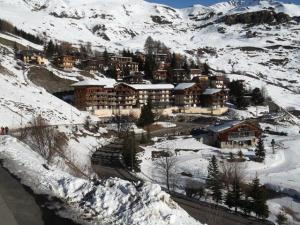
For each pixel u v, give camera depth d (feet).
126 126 358.43
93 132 302.04
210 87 578.66
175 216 75.92
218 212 162.40
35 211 78.18
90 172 182.09
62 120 292.20
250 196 177.58
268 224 157.69
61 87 458.50
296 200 201.77
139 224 72.13
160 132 374.02
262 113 513.04
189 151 302.66
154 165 252.83
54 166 114.93
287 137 376.48
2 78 329.52
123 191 83.30
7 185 91.61
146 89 475.31
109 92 440.04
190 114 479.00
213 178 206.49
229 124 342.03
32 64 477.77
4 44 566.77
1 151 122.21
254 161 279.49
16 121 233.35
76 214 77.30
